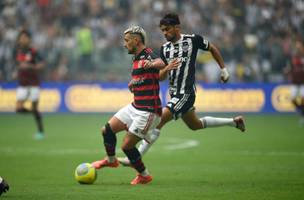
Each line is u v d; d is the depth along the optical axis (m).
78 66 93.12
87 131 64.44
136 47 29.56
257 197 26.16
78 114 86.81
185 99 32.34
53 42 94.81
